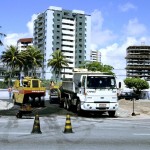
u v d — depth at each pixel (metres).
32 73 110.12
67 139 12.17
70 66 159.12
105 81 23.95
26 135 13.17
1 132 14.08
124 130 15.49
